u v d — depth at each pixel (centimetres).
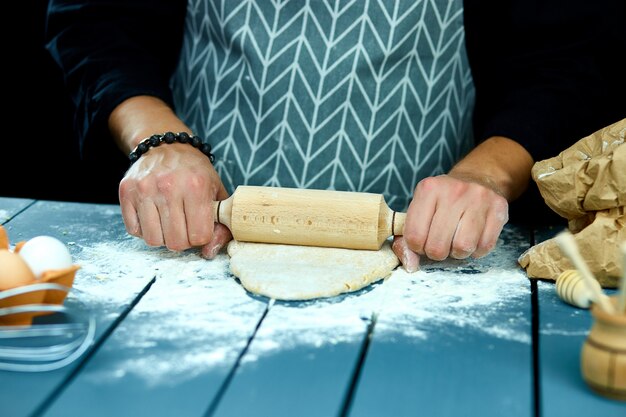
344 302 115
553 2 154
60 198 242
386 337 105
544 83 153
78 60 164
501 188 139
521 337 105
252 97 156
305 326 107
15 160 241
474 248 125
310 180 157
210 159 144
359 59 151
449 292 120
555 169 126
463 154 170
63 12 169
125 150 152
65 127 239
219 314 111
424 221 124
